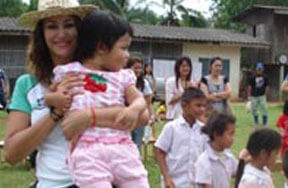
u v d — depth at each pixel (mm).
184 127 4887
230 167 4566
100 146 2492
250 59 32250
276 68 31438
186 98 4902
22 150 2562
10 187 7449
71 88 2512
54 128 2594
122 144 2539
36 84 2713
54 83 2594
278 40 31172
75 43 2717
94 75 2545
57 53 2701
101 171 2480
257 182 4070
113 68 2590
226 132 4395
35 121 2641
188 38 26312
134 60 8352
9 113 2715
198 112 4859
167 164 4910
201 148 4863
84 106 2504
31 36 2797
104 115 2479
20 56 23531
